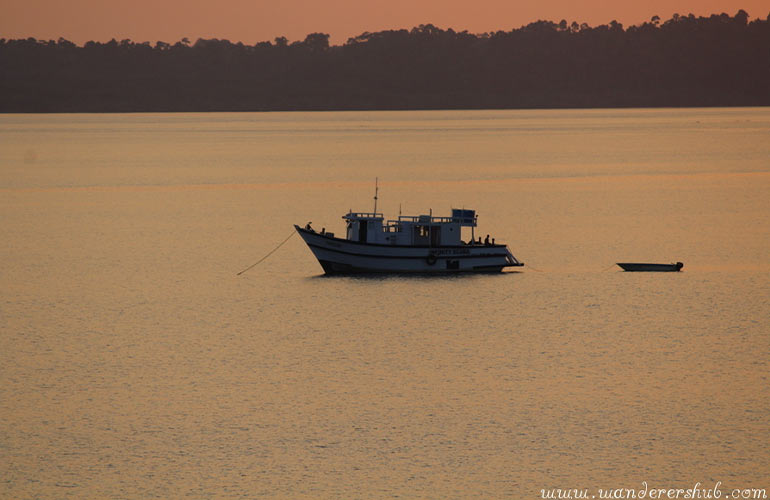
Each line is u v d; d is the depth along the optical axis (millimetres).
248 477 183375
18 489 178625
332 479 182875
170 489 179125
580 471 186125
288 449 194000
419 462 189250
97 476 183375
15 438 197875
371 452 193125
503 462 189375
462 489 180000
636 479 183500
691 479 183500
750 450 193625
